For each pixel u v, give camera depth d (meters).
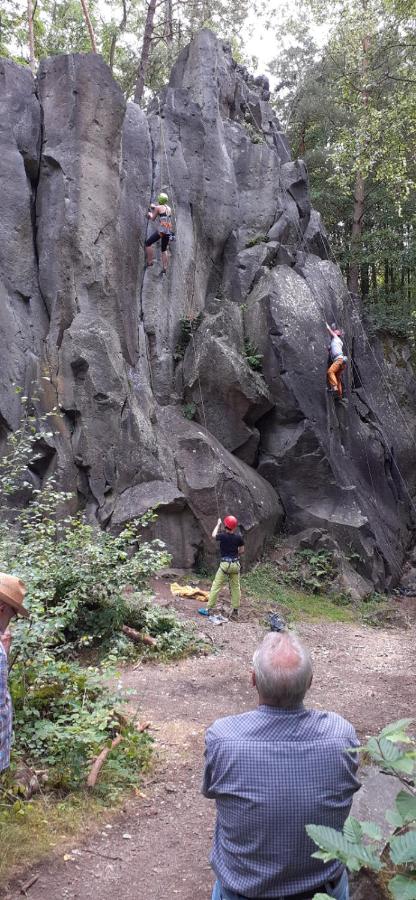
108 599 9.35
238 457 16.31
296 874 2.53
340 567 15.12
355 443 18.31
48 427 13.88
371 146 17.88
